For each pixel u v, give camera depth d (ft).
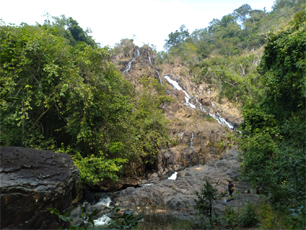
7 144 32.60
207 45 199.41
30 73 35.76
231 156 74.28
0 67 31.94
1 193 17.19
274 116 41.27
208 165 66.39
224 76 128.47
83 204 34.42
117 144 41.06
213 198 20.34
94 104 40.06
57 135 44.75
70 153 39.17
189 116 96.17
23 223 17.75
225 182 46.06
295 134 25.48
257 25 208.54
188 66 162.81
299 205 14.69
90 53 41.39
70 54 42.22
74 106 39.60
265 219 17.02
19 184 18.33
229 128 96.58
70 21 143.43
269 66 45.06
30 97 36.09
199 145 78.38
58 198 20.42
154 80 79.87
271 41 42.70
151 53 165.68
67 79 35.76
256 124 42.09
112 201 40.22
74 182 24.66
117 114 44.75
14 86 33.50
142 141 56.95
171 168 64.59
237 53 189.88
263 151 32.86
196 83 141.38
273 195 20.90
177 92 117.19
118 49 147.33
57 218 20.20
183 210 30.81
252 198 30.99
